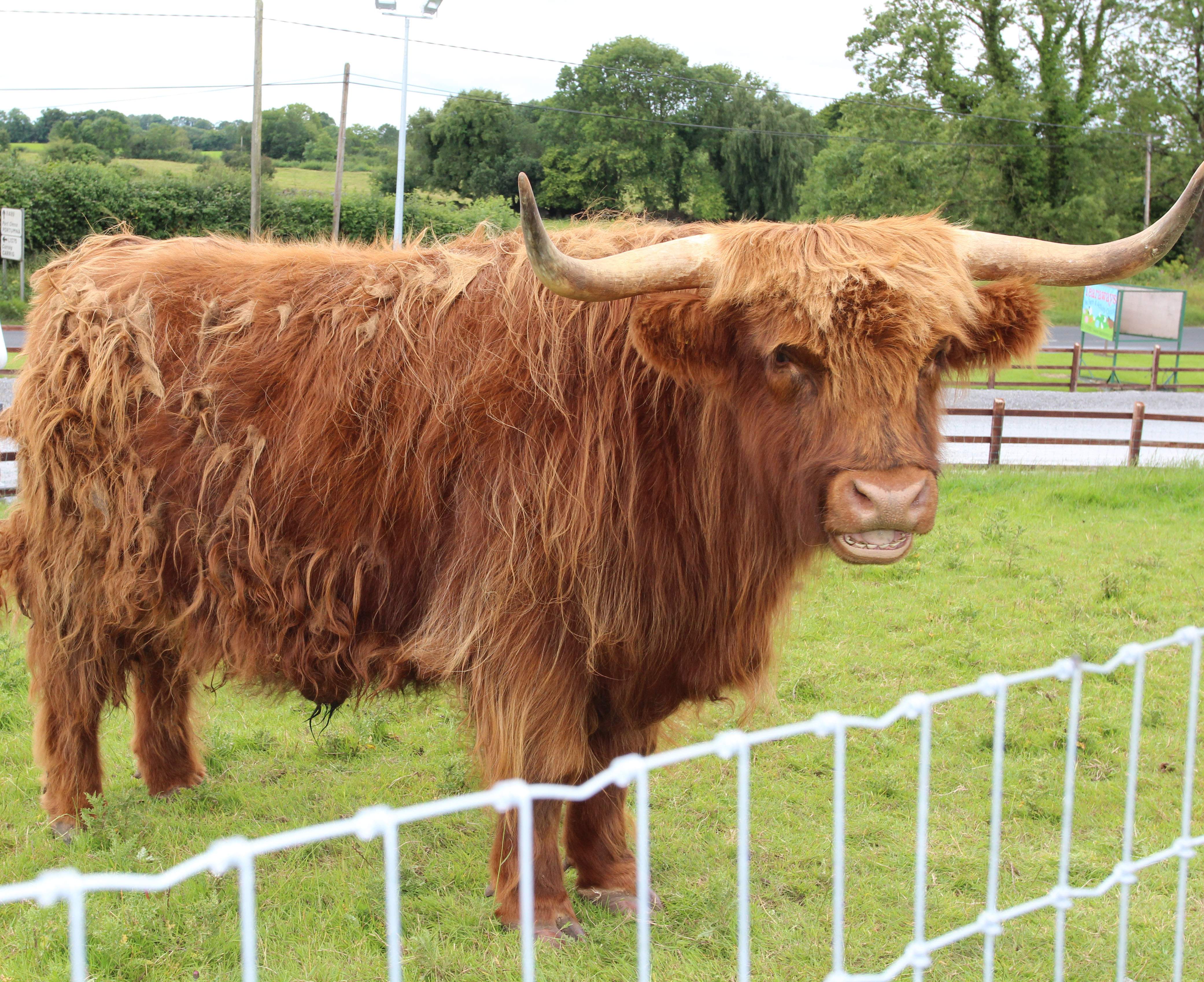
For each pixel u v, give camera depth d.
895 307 2.64
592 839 3.67
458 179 52.84
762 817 4.27
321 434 3.40
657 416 3.14
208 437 3.53
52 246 33.50
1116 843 4.04
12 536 4.01
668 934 3.45
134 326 3.63
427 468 3.30
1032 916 3.56
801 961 3.32
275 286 3.62
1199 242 48.47
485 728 3.28
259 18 26.95
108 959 3.22
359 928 3.47
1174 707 5.41
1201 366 25.06
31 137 74.44
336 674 3.56
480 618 3.21
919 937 1.91
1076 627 6.48
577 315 3.19
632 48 51.25
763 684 3.48
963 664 6.01
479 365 3.27
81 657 3.98
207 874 3.77
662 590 3.21
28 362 3.87
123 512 3.64
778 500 2.94
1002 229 43.44
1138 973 3.24
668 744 3.91
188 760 4.53
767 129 51.47
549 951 3.31
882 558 2.71
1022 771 4.62
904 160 41.97
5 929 3.45
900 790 4.47
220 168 41.12
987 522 9.35
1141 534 9.09
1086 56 44.19
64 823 4.11
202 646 3.73
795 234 2.82
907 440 2.68
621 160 50.62
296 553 3.47
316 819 4.29
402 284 3.52
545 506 3.14
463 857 4.00
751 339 2.82
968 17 42.59
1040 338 3.11
